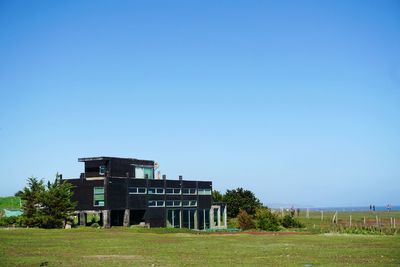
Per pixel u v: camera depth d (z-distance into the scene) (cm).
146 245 4122
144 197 8000
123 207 7575
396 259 3041
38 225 6406
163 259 3030
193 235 5794
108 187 7325
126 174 7950
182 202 8825
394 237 5219
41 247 3734
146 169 8481
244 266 2672
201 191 9331
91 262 2820
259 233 6544
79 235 5106
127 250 3634
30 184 6612
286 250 3684
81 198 7475
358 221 11138
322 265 2736
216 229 8619
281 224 8531
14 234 4947
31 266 2592
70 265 2666
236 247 3966
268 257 3177
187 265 2714
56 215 6512
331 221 10875
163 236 5397
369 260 2983
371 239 4875
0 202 10756
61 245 3938
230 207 10775
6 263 2694
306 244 4262
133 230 6394
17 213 8538
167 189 8512
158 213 8244
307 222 10506
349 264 2777
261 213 8369
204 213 9388
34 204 6550
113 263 2781
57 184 6800
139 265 2694
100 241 4422
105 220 7225
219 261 2936
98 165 7838
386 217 14350
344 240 4744
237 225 8894
